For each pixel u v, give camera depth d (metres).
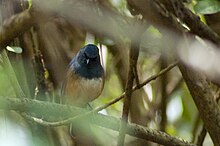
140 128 8.60
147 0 7.00
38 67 11.45
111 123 8.61
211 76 7.42
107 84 14.74
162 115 13.75
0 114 7.78
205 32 7.87
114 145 12.13
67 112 8.73
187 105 14.63
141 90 13.72
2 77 5.41
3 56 9.16
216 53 7.32
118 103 14.23
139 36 7.37
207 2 8.30
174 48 7.54
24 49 11.30
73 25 12.09
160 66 13.24
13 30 7.43
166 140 8.70
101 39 12.93
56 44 12.44
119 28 9.09
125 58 13.46
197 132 14.30
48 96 11.95
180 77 14.37
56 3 7.15
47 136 10.52
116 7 11.58
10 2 9.17
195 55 7.41
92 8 8.56
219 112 8.34
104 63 14.15
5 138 4.74
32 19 7.17
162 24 7.29
